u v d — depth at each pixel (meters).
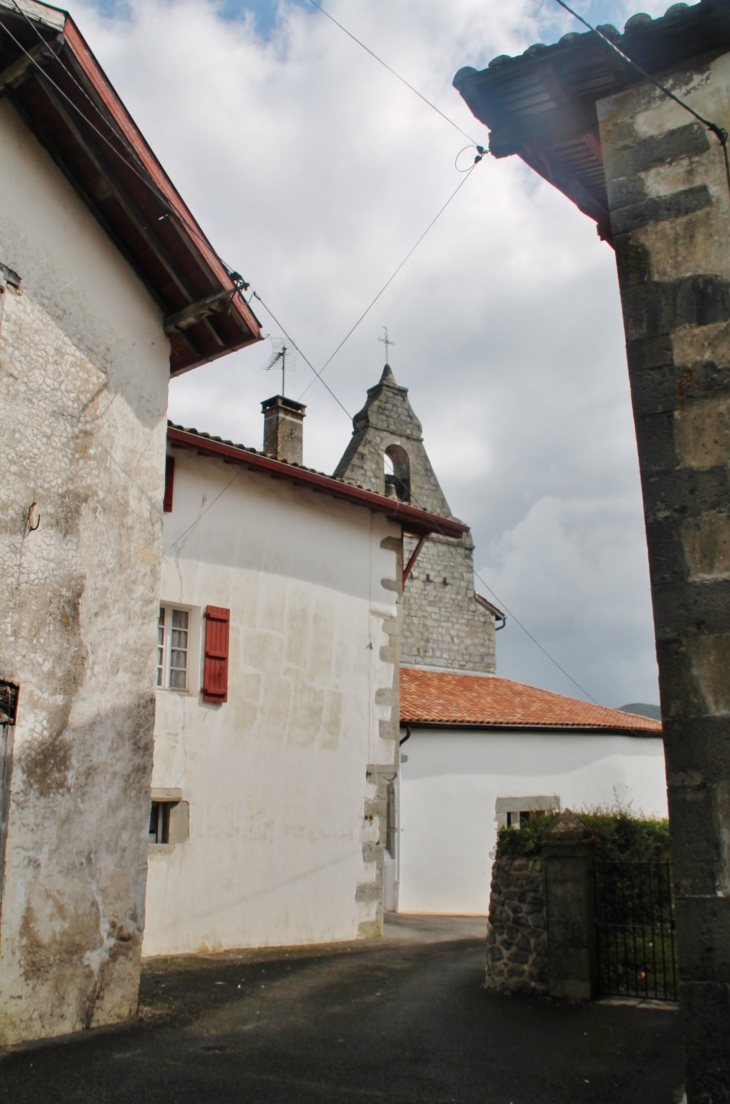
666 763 4.70
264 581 12.31
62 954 6.47
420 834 16.56
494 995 8.16
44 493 6.84
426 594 23.19
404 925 14.33
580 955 7.90
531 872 8.42
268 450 18.45
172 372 9.48
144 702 7.61
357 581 13.72
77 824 6.75
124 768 7.29
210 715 11.34
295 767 12.23
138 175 7.38
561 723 18.69
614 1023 7.00
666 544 4.97
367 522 14.09
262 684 12.02
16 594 6.47
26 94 6.93
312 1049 6.39
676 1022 6.92
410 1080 5.73
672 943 8.05
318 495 13.34
